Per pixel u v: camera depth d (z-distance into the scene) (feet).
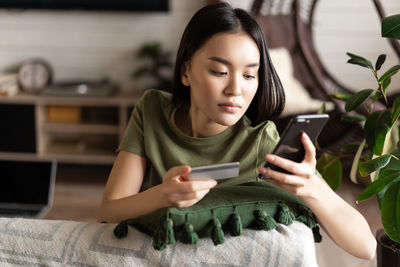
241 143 3.02
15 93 10.95
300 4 10.30
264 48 2.74
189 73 2.80
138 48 11.46
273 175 2.43
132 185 3.20
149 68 11.35
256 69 2.65
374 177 3.88
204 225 2.53
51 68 11.23
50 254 2.59
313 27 11.19
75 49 11.62
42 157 10.77
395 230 3.51
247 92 2.64
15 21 11.55
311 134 2.52
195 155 3.09
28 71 11.11
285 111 8.85
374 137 3.65
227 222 2.56
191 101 3.00
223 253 2.46
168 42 11.39
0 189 7.23
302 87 9.68
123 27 11.41
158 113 3.22
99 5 11.10
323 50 11.30
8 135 10.78
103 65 11.64
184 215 2.50
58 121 10.87
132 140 3.26
